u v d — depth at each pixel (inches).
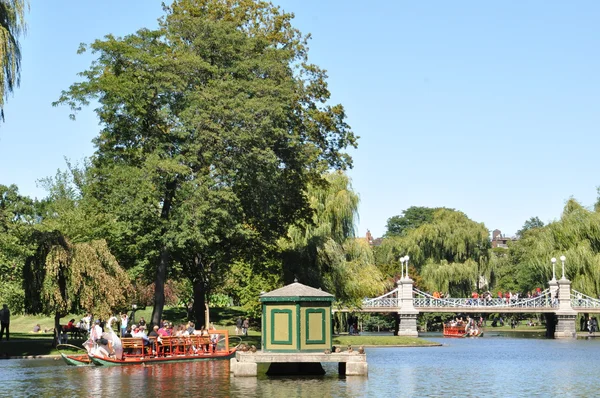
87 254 1708.9
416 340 2452.0
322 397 946.1
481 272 4052.7
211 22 1969.7
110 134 1909.4
